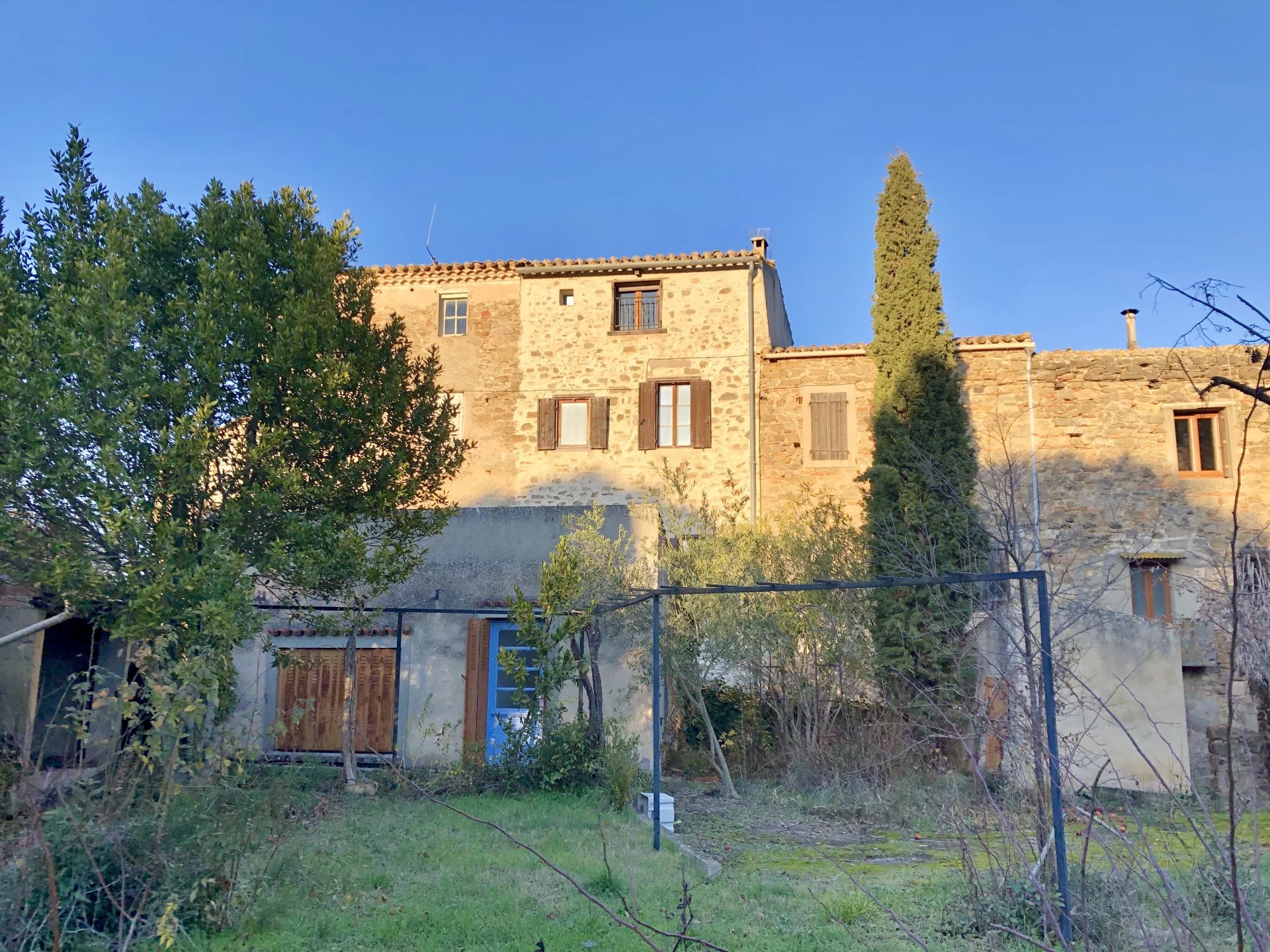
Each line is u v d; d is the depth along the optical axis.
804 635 12.92
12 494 7.74
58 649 11.58
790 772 12.31
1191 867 5.64
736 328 18.11
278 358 8.73
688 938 3.87
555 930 5.85
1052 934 5.49
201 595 7.76
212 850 5.75
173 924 5.16
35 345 7.60
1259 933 3.24
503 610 12.23
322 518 9.09
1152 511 15.53
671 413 18.06
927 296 15.34
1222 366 15.73
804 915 6.37
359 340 10.06
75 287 8.12
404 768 11.66
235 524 8.30
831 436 17.36
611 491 17.83
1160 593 15.24
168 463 7.91
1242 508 15.34
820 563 12.98
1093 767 12.19
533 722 11.12
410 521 10.89
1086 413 16.03
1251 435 15.49
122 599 8.03
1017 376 16.30
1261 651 5.57
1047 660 5.77
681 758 13.45
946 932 5.98
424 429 10.66
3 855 5.34
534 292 18.81
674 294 18.45
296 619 11.12
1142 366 16.02
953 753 12.66
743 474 17.47
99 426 7.55
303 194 9.77
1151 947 4.04
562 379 18.42
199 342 8.41
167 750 6.12
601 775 10.78
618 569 12.15
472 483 18.23
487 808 9.86
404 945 5.62
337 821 8.87
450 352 18.75
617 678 12.29
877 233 15.96
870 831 9.77
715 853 8.61
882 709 12.85
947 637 12.54
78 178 8.82
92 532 8.18
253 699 11.88
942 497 13.98
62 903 5.18
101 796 5.73
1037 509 15.64
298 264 9.28
